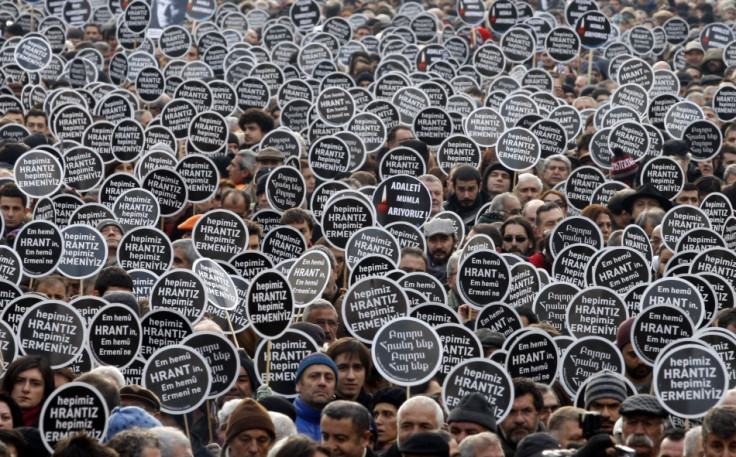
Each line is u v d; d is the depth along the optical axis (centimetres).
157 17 4119
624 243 2245
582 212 2427
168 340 1739
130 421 1332
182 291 1872
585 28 3794
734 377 1653
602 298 1872
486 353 1772
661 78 3619
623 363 1680
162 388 1594
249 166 2734
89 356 1738
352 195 2333
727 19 4684
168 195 2483
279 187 2511
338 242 2259
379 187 2408
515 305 2027
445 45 3988
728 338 1658
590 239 2247
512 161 2825
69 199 2447
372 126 2997
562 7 4750
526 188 2605
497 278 1978
